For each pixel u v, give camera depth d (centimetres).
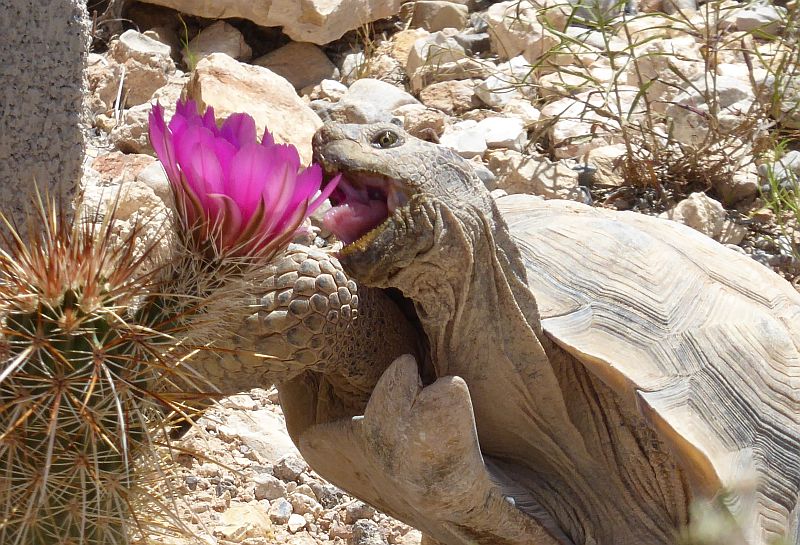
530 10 536
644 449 221
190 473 290
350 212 206
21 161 315
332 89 491
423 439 198
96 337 162
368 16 538
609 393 221
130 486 177
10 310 162
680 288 236
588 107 452
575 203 279
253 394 332
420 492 203
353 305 221
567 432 224
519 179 429
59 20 310
